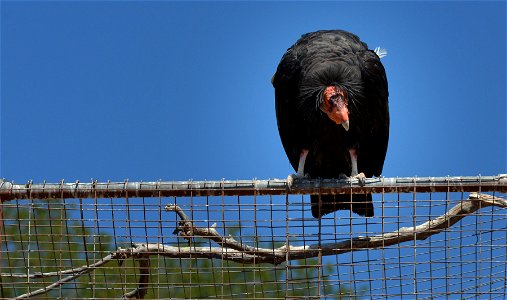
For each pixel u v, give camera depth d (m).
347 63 12.52
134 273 10.01
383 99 12.80
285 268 9.47
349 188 9.51
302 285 10.47
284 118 13.13
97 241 10.08
